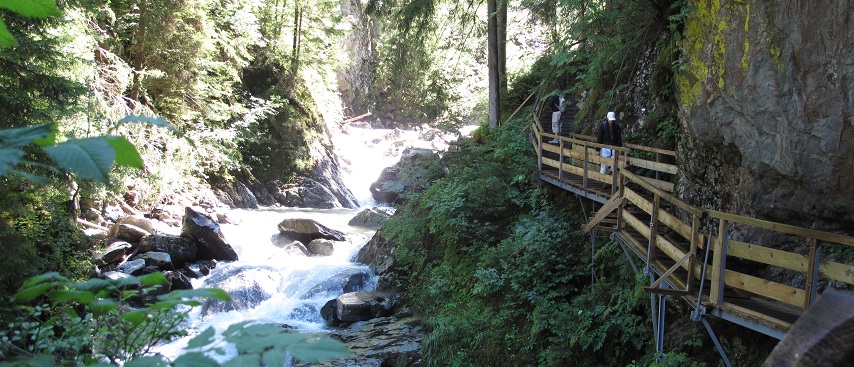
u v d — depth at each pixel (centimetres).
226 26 2748
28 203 1328
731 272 656
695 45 912
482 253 1404
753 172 819
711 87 868
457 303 1355
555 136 1419
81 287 159
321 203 2869
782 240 794
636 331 918
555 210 1410
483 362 1124
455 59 2592
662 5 1254
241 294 1540
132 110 1961
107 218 1875
